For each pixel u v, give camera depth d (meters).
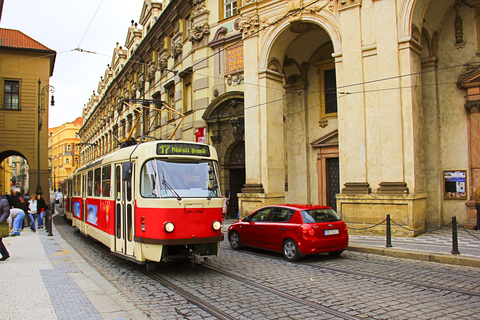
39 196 18.61
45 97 27.06
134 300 6.09
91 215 11.66
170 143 8.03
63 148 85.31
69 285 6.51
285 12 15.52
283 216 9.84
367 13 13.14
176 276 7.73
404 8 12.30
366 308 5.52
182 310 5.57
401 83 12.27
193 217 7.61
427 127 14.38
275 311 5.45
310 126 17.88
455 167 13.77
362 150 13.00
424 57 14.45
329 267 8.47
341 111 13.59
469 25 13.71
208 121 20.83
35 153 26.33
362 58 13.16
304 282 7.11
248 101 16.64
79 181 14.59
